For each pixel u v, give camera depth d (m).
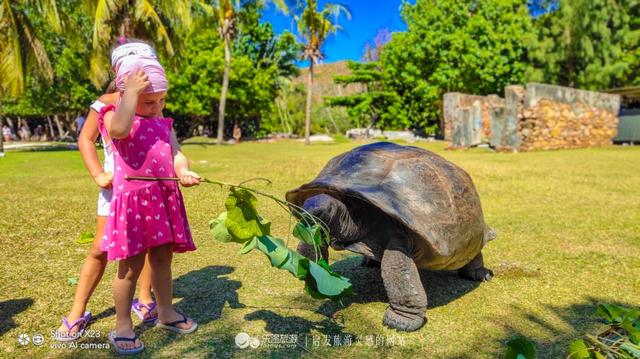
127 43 2.39
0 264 3.74
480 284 3.45
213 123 37.91
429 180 2.93
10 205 6.12
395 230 2.72
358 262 3.97
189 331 2.61
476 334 2.65
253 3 26.47
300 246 3.11
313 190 2.90
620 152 15.60
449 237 2.75
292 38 34.97
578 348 2.15
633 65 24.56
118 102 2.26
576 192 7.64
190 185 2.40
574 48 23.72
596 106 18.81
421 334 2.64
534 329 2.71
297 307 2.98
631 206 6.44
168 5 16.39
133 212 2.36
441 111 29.25
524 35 25.17
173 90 28.17
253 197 2.31
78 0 16.69
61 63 23.95
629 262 3.96
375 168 2.94
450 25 26.75
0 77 15.11
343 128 43.53
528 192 7.66
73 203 6.37
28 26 15.61
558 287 3.38
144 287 2.83
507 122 17.11
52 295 3.13
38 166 11.42
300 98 44.31
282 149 19.94
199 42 28.88
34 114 35.78
